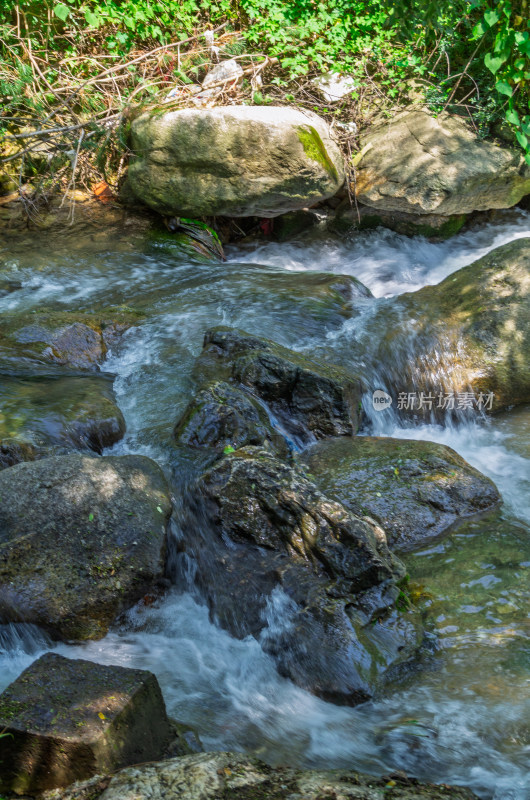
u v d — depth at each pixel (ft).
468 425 18.13
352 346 18.48
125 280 22.50
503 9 16.47
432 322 19.19
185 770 7.54
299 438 15.76
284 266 27.76
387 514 13.39
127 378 17.24
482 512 14.02
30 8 27.58
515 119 17.63
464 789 7.93
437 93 28.09
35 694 8.22
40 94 26.73
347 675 10.02
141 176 25.18
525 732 9.15
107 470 12.49
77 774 7.64
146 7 27.68
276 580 11.34
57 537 11.46
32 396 15.46
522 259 19.97
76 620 10.89
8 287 21.53
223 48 28.17
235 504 12.14
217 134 24.09
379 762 8.96
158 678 10.55
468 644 10.74
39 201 26.63
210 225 27.07
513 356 18.40
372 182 27.43
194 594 12.19
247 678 10.53
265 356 16.06
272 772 7.72
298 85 29.22
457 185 26.35
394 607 11.09
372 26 29.43
